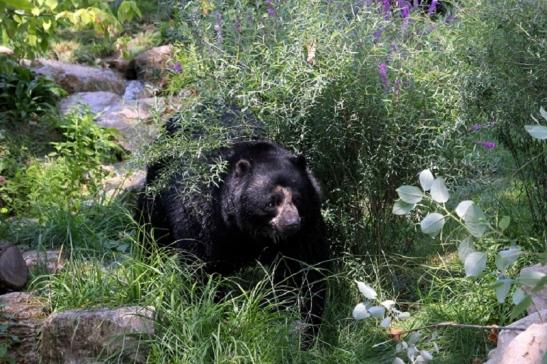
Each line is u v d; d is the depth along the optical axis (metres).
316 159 9.17
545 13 8.49
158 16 19.48
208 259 8.77
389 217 9.38
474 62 8.71
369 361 8.13
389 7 9.23
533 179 9.20
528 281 5.82
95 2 10.09
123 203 11.58
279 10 9.11
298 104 8.80
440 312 8.58
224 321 8.16
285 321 8.21
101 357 7.98
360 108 8.80
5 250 9.30
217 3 9.30
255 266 9.09
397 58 8.84
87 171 12.73
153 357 7.86
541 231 9.13
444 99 8.88
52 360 8.14
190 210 8.77
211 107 8.96
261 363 7.66
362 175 9.09
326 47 8.79
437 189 6.04
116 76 17.31
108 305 8.38
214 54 9.02
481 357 8.05
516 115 8.59
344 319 8.86
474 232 5.95
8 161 12.95
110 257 10.15
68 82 16.31
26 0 8.38
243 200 8.43
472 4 9.04
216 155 8.84
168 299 8.40
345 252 9.23
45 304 8.88
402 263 9.52
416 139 8.99
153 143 9.05
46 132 14.45
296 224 8.16
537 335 6.15
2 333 8.46
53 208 11.21
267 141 8.94
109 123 14.66
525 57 8.43
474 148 9.26
